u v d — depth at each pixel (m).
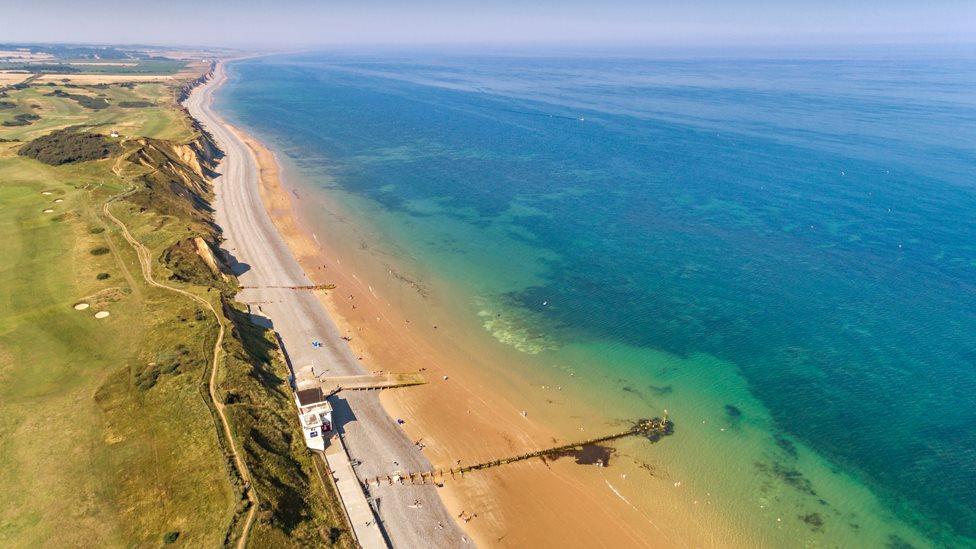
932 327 73.06
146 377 51.75
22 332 58.47
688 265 92.62
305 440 52.03
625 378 65.88
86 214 86.81
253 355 61.59
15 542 37.28
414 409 59.88
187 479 42.16
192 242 81.56
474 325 76.56
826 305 79.25
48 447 44.62
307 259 93.94
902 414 58.78
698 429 58.00
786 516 48.44
